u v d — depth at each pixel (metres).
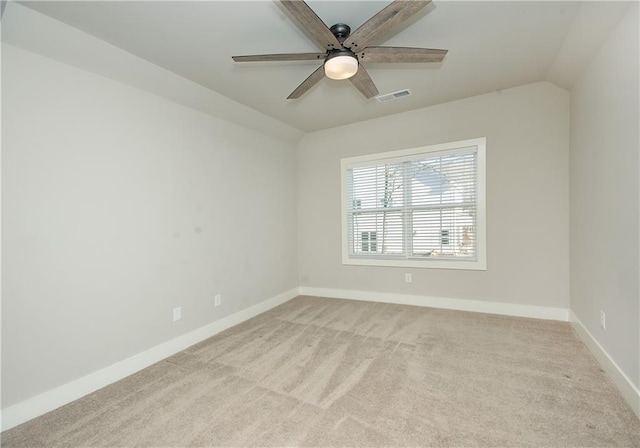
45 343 1.96
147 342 2.56
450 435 1.60
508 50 2.49
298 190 4.70
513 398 1.90
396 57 2.01
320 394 2.00
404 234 3.98
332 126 4.32
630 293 1.80
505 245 3.40
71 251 2.11
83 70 2.19
